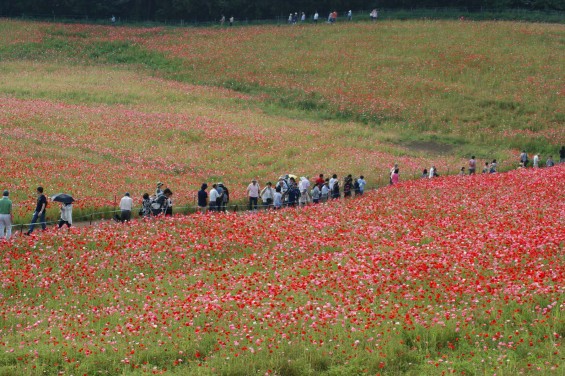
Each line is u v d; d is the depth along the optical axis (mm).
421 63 169625
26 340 36844
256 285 45906
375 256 48875
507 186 79938
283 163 103562
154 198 69688
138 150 104125
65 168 86000
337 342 36000
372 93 153625
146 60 184375
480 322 37844
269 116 138750
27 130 107688
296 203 80125
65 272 49750
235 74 169500
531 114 141750
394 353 34406
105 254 53312
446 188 81125
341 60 175250
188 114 131750
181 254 53625
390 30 198500
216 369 33344
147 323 39094
